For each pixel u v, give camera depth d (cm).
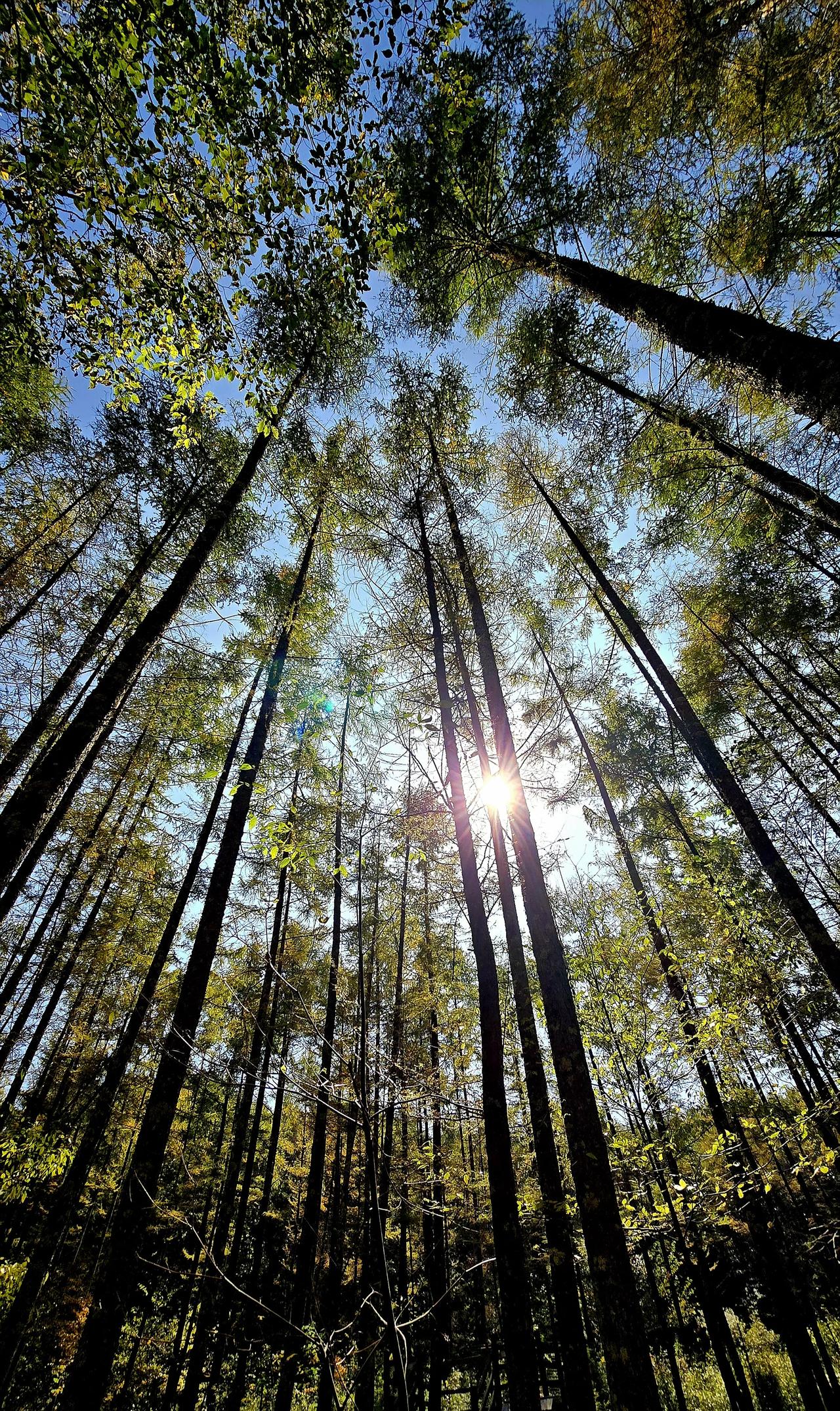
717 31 393
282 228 414
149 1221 923
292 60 355
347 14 361
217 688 959
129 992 1173
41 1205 1103
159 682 964
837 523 573
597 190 560
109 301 423
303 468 796
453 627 716
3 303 423
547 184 553
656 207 558
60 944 1031
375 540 795
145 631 534
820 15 363
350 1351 303
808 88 402
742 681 1119
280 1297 894
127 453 969
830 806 1003
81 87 329
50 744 982
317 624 959
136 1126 1207
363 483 772
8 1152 755
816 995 650
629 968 658
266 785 407
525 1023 542
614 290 483
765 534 809
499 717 646
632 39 439
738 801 744
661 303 433
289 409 795
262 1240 1041
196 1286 995
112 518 1083
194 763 1140
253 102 359
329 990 923
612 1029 593
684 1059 577
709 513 752
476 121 521
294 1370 744
